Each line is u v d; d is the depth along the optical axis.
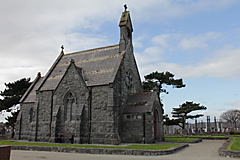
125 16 40.16
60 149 23.86
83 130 31.89
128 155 20.61
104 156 19.75
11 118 59.31
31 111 41.03
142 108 33.09
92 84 33.19
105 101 31.59
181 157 18.98
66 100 35.25
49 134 35.34
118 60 35.72
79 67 37.00
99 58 38.44
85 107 32.62
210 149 26.12
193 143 36.47
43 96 37.88
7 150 11.36
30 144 28.11
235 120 117.25
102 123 31.00
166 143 31.81
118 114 32.31
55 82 38.62
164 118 66.31
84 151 22.62
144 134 31.59
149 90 53.78
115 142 29.28
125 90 35.97
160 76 51.34
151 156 19.70
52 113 35.94
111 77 32.78
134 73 41.22
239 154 18.59
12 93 58.56
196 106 64.44
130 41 41.59
